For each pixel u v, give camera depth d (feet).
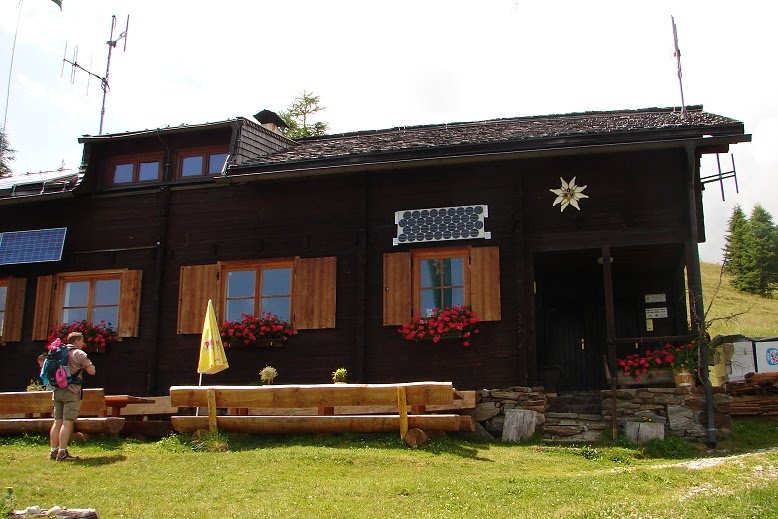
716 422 41.34
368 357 47.50
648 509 24.94
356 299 48.42
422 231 47.85
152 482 29.48
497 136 49.01
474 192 47.83
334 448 35.01
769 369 48.88
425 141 50.34
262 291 50.47
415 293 47.42
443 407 42.22
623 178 45.96
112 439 38.58
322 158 48.57
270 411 43.93
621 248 46.50
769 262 149.69
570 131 46.98
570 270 53.93
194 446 36.68
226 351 50.14
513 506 25.77
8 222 57.16
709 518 23.94
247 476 30.17
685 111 49.34
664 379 42.86
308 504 25.99
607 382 50.16
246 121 52.13
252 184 51.98
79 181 54.19
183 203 53.31
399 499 26.61
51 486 28.89
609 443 39.52
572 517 24.11
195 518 24.66
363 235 48.85
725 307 127.24
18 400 40.24
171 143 54.54
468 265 46.91
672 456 37.47
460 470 31.55
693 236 43.96
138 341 52.16
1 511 24.09
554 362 56.65
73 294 54.44
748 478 29.91
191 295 51.39
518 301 45.60
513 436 41.04
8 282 55.62
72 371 34.73
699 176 46.93
